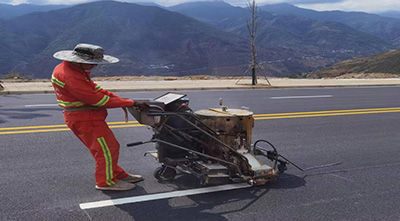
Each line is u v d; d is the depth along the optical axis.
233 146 4.56
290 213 3.92
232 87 17.00
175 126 4.38
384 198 4.45
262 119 9.41
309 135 7.78
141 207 3.93
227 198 4.27
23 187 4.42
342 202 4.27
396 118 10.13
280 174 5.21
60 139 6.74
